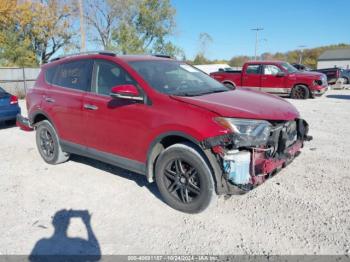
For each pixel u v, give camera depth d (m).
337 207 3.62
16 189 4.34
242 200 3.85
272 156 3.44
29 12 29.33
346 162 5.02
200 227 3.33
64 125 4.86
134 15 34.59
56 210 3.75
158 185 3.78
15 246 3.08
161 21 34.84
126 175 4.76
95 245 3.07
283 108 3.76
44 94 5.18
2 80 18.45
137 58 4.40
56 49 34.28
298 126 3.97
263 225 3.32
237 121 3.16
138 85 3.87
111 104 4.07
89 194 4.15
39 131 5.41
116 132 4.07
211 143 3.14
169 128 3.46
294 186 4.18
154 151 3.74
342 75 24.36
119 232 3.28
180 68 4.68
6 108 8.11
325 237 3.08
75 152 4.86
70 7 32.09
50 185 4.46
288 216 3.47
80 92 4.57
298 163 5.01
